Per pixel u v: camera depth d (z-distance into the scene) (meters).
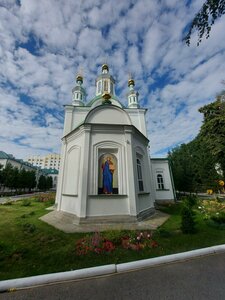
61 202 10.05
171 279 3.50
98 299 2.90
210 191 22.66
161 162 18.08
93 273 3.67
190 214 6.59
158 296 2.95
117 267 3.88
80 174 8.43
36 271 3.73
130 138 9.30
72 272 3.60
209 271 3.81
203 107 21.48
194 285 3.28
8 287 3.17
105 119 9.52
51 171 81.62
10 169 36.50
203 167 23.86
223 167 19.81
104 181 8.73
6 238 5.85
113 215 7.96
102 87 21.95
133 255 4.56
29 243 5.37
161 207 13.46
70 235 6.10
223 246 5.06
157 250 4.86
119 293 3.06
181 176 25.34
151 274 3.72
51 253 4.63
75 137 10.09
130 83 23.12
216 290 3.11
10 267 3.90
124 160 8.96
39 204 15.88
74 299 2.92
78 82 20.61
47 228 7.02
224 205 11.73
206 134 20.55
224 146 18.38
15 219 8.83
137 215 8.18
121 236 5.59
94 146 8.88
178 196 24.00
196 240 5.62
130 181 8.57
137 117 17.52
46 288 3.24
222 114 19.28
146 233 6.05
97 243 5.04
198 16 4.53
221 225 7.04
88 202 7.96
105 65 23.56
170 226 7.35
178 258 4.39
